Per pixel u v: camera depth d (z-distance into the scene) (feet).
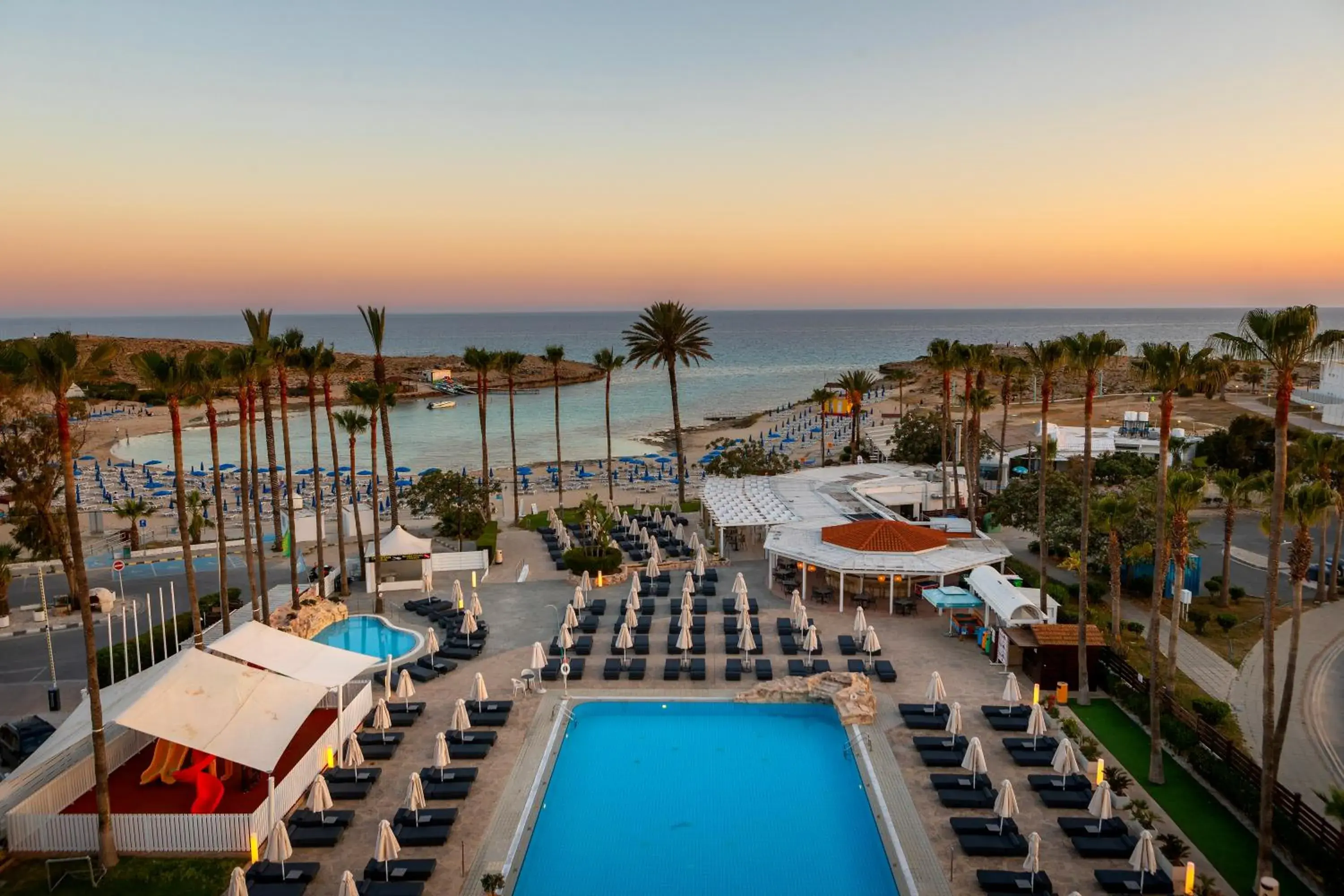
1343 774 86.33
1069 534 147.54
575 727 100.27
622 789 85.25
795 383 650.43
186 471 308.40
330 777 84.07
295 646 95.09
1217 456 220.02
